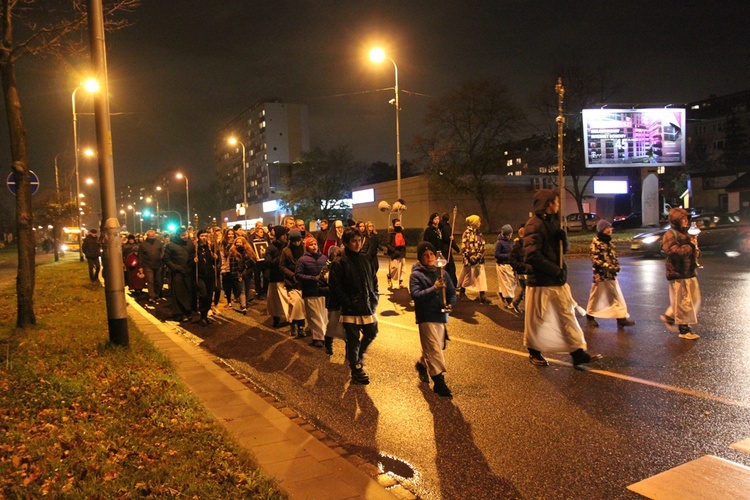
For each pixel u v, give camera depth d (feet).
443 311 20.48
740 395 19.04
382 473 14.69
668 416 17.47
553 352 23.98
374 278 23.29
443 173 136.87
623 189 183.62
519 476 14.14
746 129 274.57
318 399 21.09
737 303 36.42
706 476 13.56
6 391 20.61
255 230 51.26
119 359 25.46
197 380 23.21
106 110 27.37
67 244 241.35
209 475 13.60
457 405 19.57
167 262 40.93
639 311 35.53
